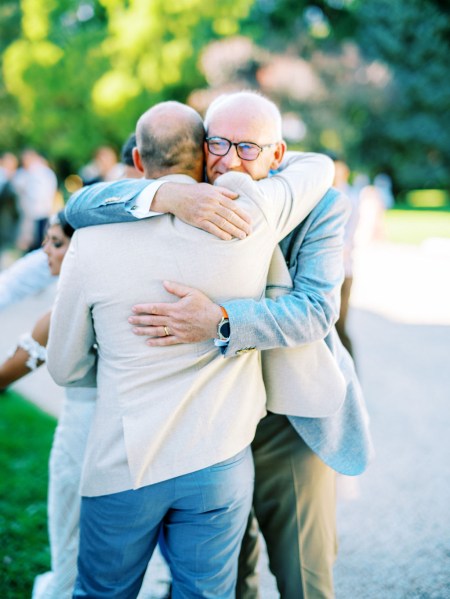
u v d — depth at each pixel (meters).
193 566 1.70
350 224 4.51
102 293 1.65
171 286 1.61
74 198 1.73
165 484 1.63
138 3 21.33
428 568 2.69
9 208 9.02
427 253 12.74
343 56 26.11
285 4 28.34
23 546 2.77
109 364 1.71
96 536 1.72
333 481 2.05
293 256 1.84
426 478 3.50
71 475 2.08
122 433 1.65
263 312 1.62
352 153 28.58
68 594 2.14
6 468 3.48
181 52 21.50
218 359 1.67
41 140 24.84
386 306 8.05
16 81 23.44
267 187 1.72
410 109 28.69
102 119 22.97
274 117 1.86
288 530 2.00
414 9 27.78
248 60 23.52
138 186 1.66
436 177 29.80
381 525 3.03
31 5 22.97
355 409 1.96
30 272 2.34
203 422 1.63
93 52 22.22
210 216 1.58
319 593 2.00
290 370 1.80
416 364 5.68
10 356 2.12
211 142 1.83
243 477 1.72
